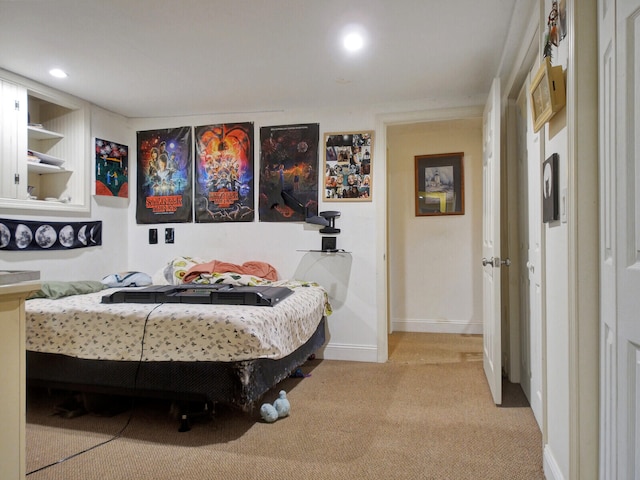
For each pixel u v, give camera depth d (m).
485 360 2.82
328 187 3.35
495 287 2.37
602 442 1.18
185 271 3.08
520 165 2.67
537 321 2.13
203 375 1.96
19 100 2.73
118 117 3.59
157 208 3.67
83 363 2.12
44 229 2.94
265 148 3.46
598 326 1.21
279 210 3.43
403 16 2.00
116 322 2.04
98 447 1.89
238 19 2.02
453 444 1.89
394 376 2.87
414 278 4.29
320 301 2.99
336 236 3.33
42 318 2.14
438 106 3.17
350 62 2.52
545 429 1.67
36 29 2.12
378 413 2.24
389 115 3.26
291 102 3.25
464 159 4.15
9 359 1.05
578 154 1.23
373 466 1.71
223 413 2.25
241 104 3.31
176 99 3.20
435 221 4.23
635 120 0.97
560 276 1.47
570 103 1.26
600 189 1.19
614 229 1.09
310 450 1.84
